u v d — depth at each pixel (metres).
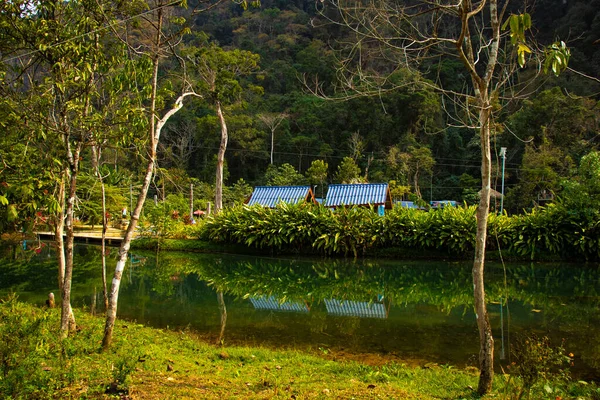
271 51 60.75
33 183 4.33
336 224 15.91
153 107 5.02
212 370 4.63
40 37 4.62
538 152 27.55
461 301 9.09
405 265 14.05
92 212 17.77
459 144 42.97
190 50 23.05
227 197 34.19
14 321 3.56
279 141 48.09
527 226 14.66
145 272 12.66
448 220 15.23
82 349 4.57
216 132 42.59
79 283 10.48
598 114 26.91
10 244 15.77
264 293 9.98
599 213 14.01
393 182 33.25
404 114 42.97
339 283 11.32
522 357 3.65
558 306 8.43
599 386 4.43
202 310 8.23
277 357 5.34
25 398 3.09
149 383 3.89
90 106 5.16
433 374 4.76
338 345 6.12
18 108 4.69
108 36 5.32
